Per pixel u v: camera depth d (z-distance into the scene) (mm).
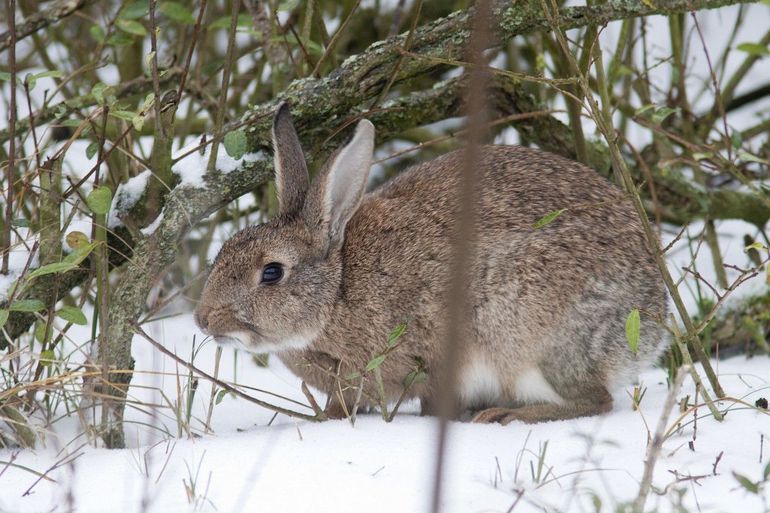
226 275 9555
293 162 9828
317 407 9008
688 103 13242
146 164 9859
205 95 12414
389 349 8805
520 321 9180
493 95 11664
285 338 9656
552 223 9289
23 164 11117
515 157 9875
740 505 6781
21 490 7402
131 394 9898
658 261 8805
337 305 9609
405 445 8078
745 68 12945
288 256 9562
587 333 9180
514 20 10023
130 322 8867
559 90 9258
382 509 6844
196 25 9484
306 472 7516
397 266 9531
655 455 6629
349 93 10336
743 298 11383
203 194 9773
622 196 9477
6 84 14992
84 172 12797
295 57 12258
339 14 15117
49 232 9242
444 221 9594
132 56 13836
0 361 8352
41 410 8516
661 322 8836
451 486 7191
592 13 9969
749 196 12820
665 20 16719
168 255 9359
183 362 8586
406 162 14703
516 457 7832
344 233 9773
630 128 14906
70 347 10898
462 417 9797
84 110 12766
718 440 8062
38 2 14938
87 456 8055
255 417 9625
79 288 12391
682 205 12461
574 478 7273
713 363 10844
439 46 10281
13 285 8508
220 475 7535
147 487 7195
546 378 9281
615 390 9555
